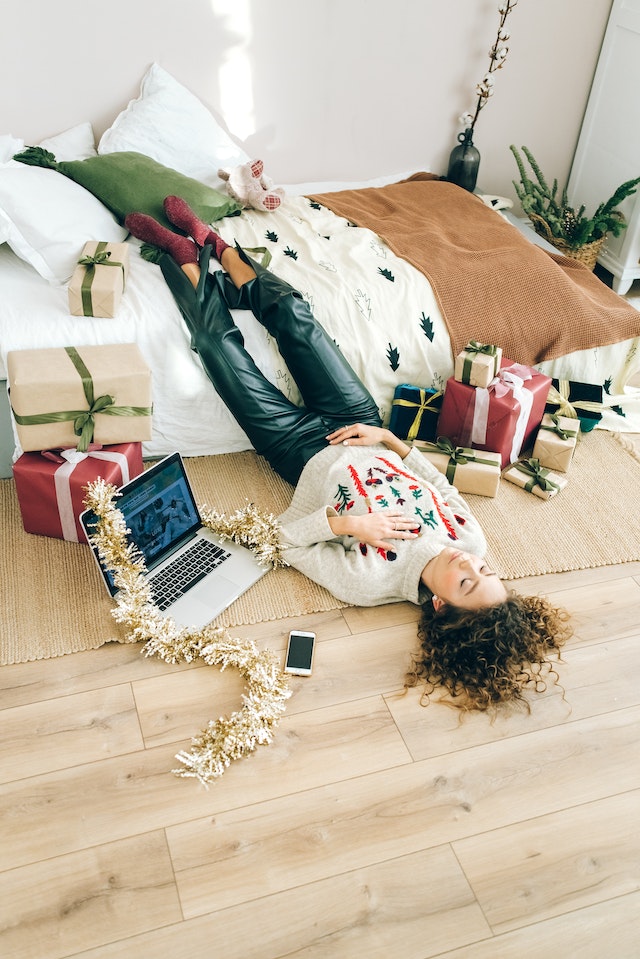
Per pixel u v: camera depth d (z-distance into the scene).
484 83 3.10
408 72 3.15
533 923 1.42
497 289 2.53
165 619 1.85
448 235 2.79
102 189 2.55
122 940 1.36
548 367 2.62
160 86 2.81
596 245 3.26
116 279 2.17
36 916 1.39
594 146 3.45
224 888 1.44
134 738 1.68
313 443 2.23
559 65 3.32
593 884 1.48
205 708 1.75
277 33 2.91
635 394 2.75
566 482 2.42
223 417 2.39
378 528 1.95
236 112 3.05
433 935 1.39
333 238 2.70
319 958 1.35
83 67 2.79
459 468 2.31
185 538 2.08
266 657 1.82
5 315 2.15
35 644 1.84
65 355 2.01
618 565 2.17
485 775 1.65
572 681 1.85
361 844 1.52
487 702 1.77
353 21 2.96
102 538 1.83
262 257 2.48
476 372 2.26
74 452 2.00
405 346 2.42
